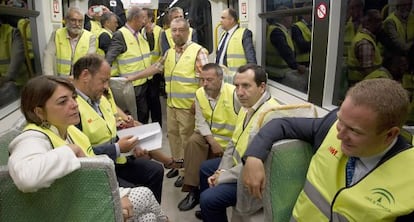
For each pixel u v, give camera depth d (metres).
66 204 1.15
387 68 1.99
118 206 1.18
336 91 2.42
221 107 2.65
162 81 4.88
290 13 3.09
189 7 5.24
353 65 2.27
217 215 1.95
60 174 1.08
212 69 2.61
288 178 1.41
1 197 1.12
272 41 3.70
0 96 2.76
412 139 1.24
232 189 1.92
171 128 3.48
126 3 6.62
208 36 4.80
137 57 3.89
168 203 2.96
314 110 1.71
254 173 1.34
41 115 1.45
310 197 1.28
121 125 2.59
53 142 1.37
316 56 2.48
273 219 1.39
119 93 3.08
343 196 1.13
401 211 1.01
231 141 2.22
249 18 4.01
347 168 1.21
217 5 4.58
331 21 2.27
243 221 1.76
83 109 2.00
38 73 3.87
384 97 1.02
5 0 2.89
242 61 3.82
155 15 6.31
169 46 4.19
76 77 2.02
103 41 4.06
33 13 3.57
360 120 1.05
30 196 1.13
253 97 2.02
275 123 1.45
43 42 3.86
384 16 1.97
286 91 3.24
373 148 1.10
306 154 1.44
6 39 2.96
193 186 2.81
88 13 4.89
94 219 1.18
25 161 1.10
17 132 1.70
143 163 2.40
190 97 3.24
